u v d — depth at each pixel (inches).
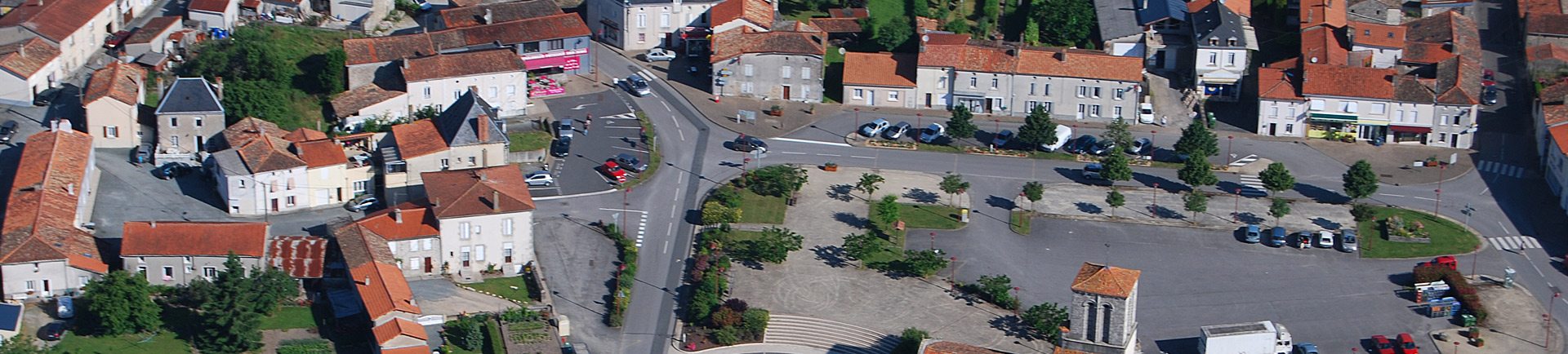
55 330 7662.4
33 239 7849.4
